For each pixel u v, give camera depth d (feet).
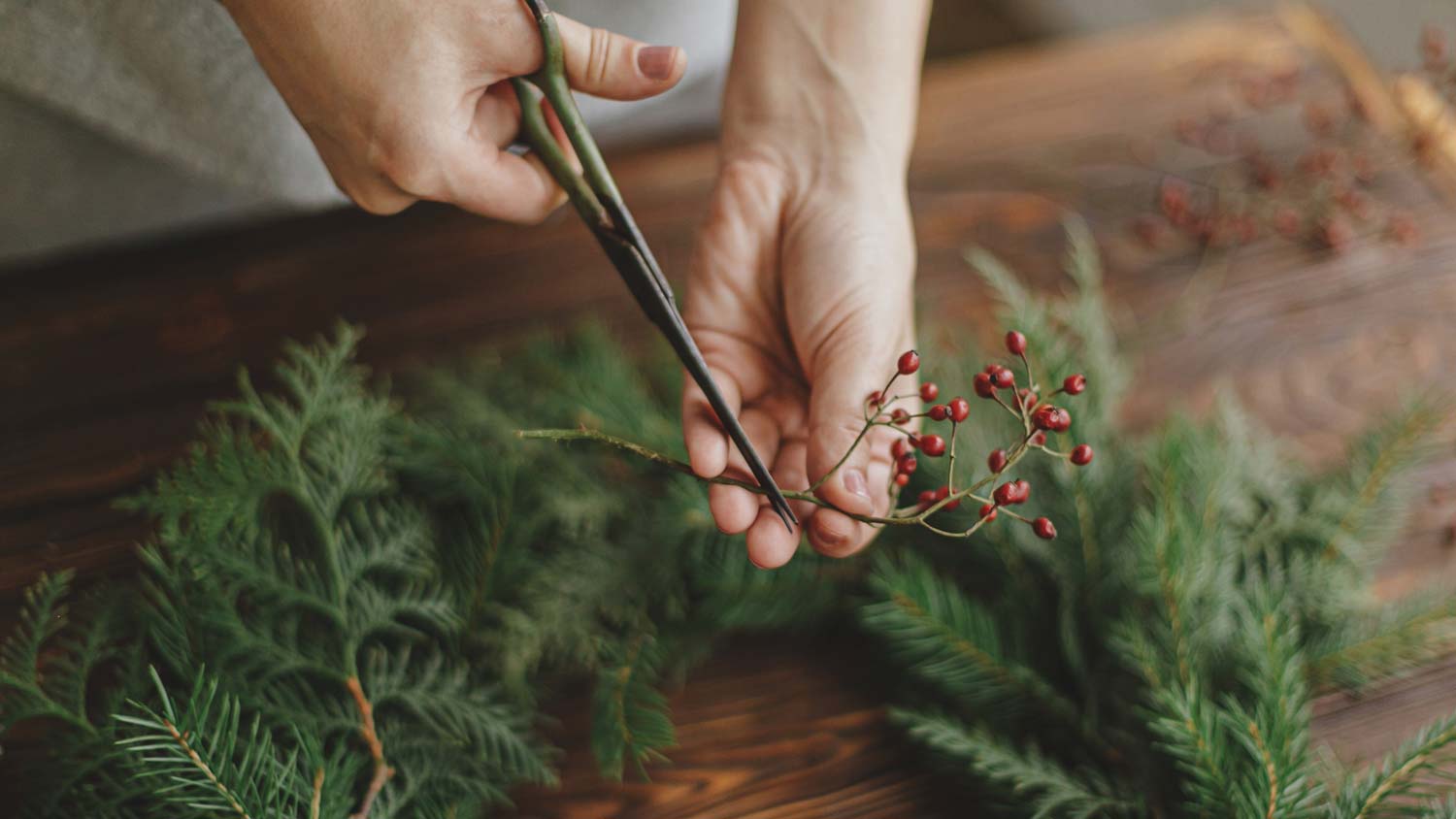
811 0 1.83
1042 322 1.93
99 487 2.05
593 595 1.86
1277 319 2.35
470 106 1.67
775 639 1.97
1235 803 1.61
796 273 1.75
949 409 1.54
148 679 1.71
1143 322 2.35
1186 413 2.04
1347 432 2.23
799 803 1.84
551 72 1.58
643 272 1.55
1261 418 2.24
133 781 1.61
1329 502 1.95
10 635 1.90
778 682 1.94
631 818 1.82
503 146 1.75
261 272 2.31
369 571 1.87
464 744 1.74
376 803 1.67
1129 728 1.80
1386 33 3.58
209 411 2.15
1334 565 1.91
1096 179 2.55
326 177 2.15
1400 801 1.76
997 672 1.80
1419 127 2.54
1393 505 1.95
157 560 1.71
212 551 1.71
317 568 1.87
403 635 1.84
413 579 1.87
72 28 1.84
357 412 1.83
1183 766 1.62
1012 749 1.76
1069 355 1.93
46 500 2.03
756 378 1.79
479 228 2.39
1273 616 1.69
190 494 1.71
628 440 1.95
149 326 2.23
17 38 1.82
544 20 1.56
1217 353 2.31
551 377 2.06
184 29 1.88
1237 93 2.67
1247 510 1.94
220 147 2.04
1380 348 2.32
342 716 1.71
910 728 1.83
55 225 2.24
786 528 1.59
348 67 1.61
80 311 2.24
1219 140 2.59
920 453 1.89
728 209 1.81
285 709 1.68
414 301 2.30
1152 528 1.78
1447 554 2.09
